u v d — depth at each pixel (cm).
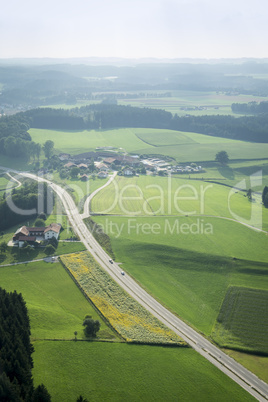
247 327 12325
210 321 12694
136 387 9625
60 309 12875
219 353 11100
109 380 9775
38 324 11712
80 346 10856
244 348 11338
